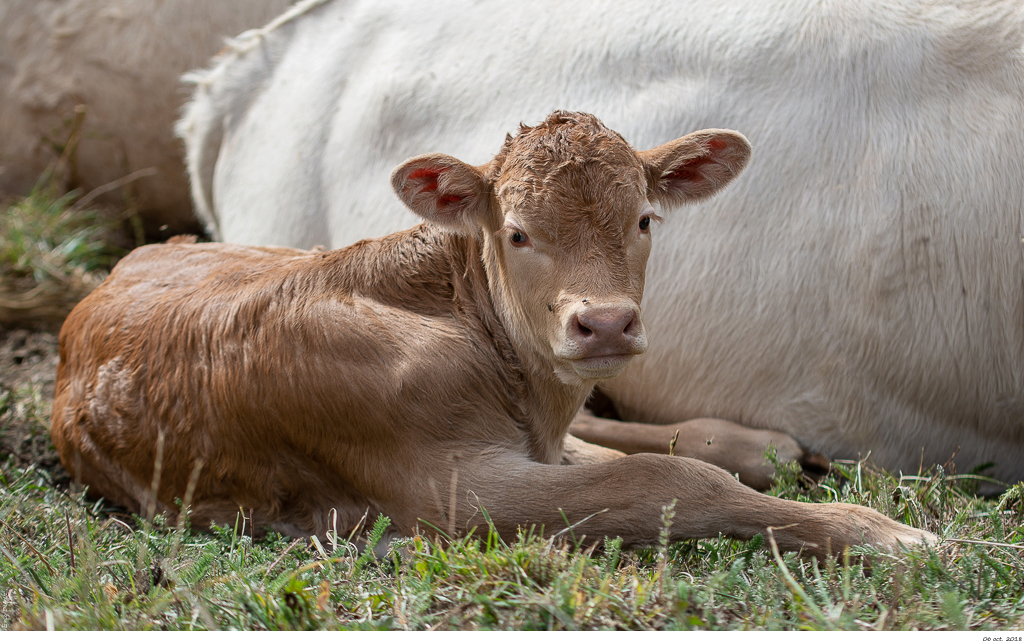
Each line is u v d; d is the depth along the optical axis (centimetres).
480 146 480
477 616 245
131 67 758
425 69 511
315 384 331
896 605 253
